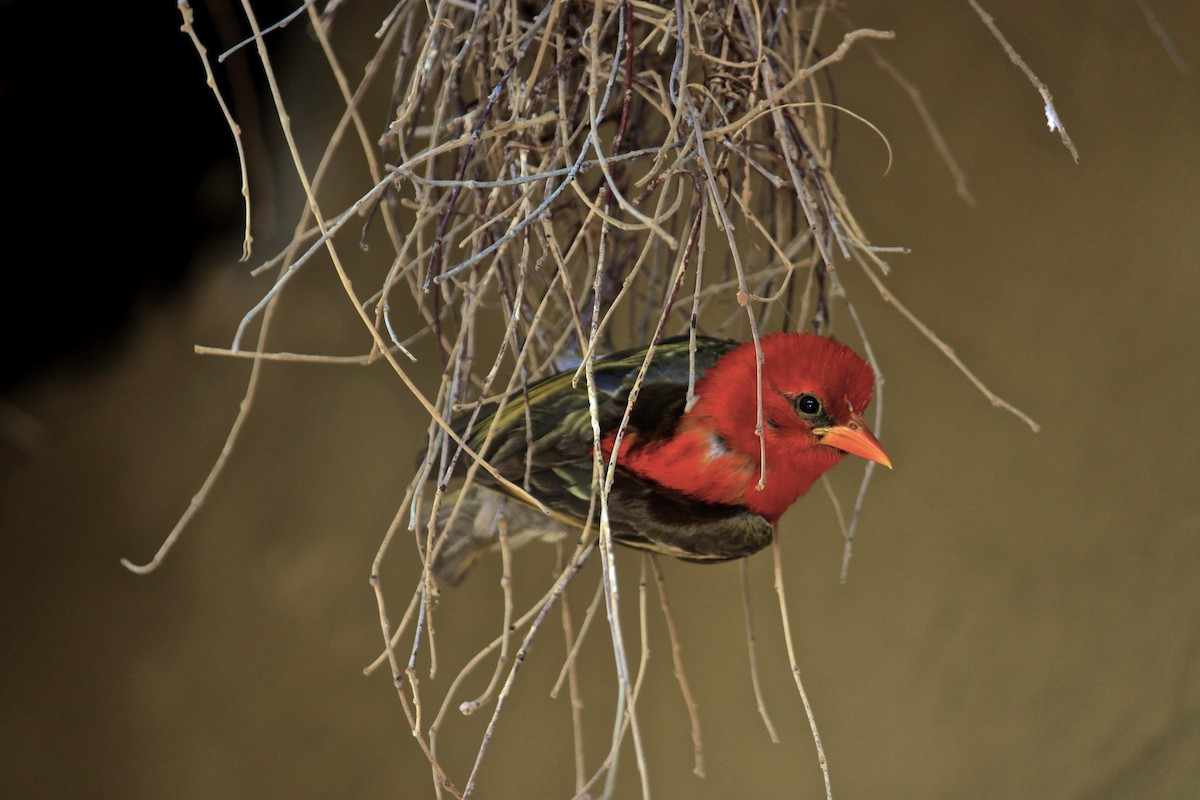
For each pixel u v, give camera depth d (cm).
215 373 1064
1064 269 878
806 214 416
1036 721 878
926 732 903
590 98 392
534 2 457
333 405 1058
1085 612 877
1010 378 896
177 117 854
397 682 400
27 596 1041
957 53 895
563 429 481
